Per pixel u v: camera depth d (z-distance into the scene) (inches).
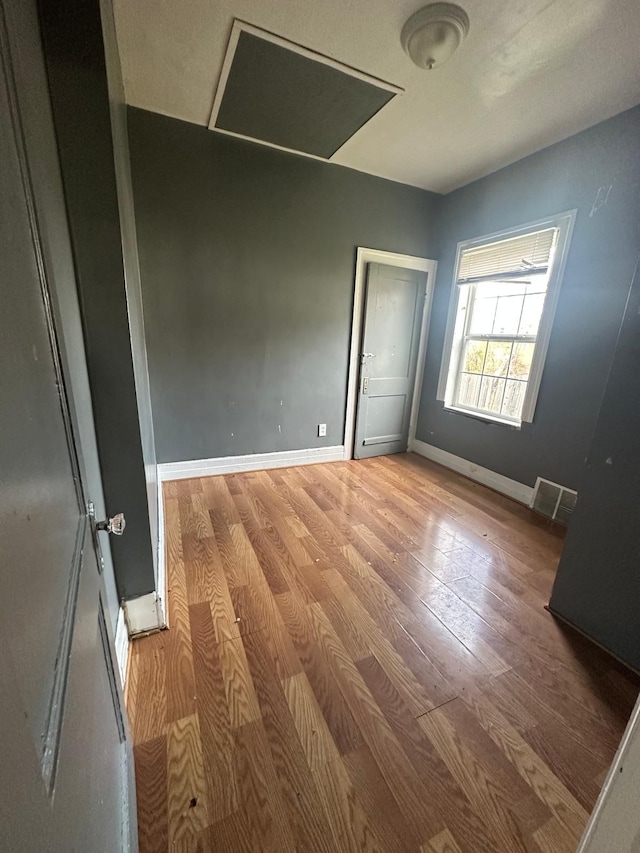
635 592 54.5
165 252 99.0
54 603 18.1
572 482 97.3
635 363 54.0
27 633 13.8
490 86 75.3
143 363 83.8
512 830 36.5
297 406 128.2
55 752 15.5
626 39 62.2
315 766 41.1
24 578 14.2
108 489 51.0
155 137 91.1
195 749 42.1
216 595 67.2
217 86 78.2
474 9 57.7
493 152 101.3
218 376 114.0
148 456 69.1
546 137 92.8
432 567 78.2
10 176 18.3
